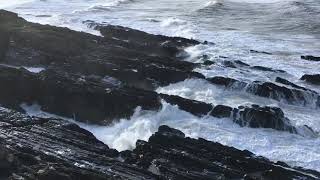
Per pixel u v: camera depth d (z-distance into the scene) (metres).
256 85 22.34
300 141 18.36
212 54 27.70
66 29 28.88
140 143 16.20
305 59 28.27
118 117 20.00
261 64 26.83
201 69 24.64
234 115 19.56
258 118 19.19
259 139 18.33
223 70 24.72
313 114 21.02
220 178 14.50
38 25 29.16
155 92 21.08
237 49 29.55
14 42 26.20
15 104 21.23
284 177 14.78
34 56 25.44
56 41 26.17
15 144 15.45
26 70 22.69
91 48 26.33
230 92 22.56
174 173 14.59
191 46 29.14
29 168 14.06
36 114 20.81
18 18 30.08
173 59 25.64
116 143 18.84
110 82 22.55
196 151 15.80
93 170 14.05
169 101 20.39
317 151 17.56
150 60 24.94
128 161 15.30
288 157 17.05
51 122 17.48
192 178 14.38
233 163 15.28
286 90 22.09
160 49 27.94
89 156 15.02
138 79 23.06
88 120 20.27
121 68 23.42
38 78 21.58
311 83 24.34
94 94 20.44
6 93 21.67
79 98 20.53
